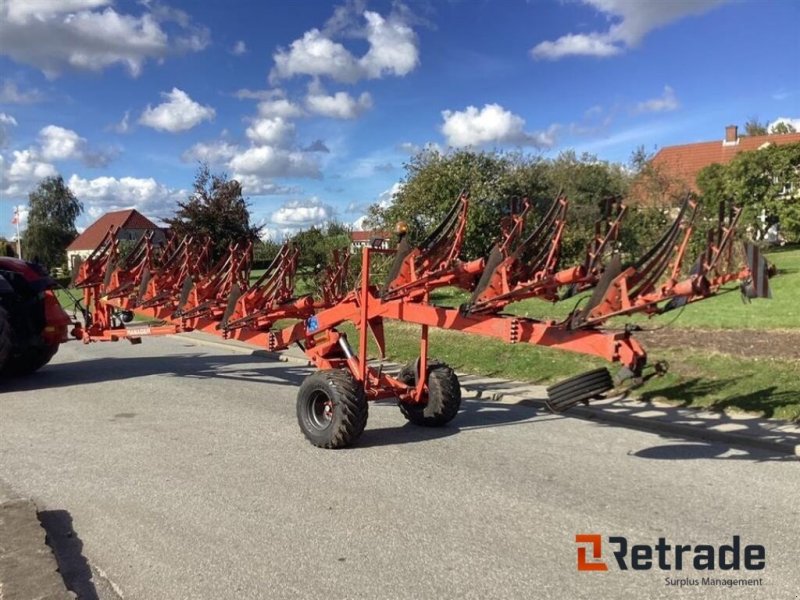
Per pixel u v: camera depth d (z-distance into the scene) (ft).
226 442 22.79
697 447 21.89
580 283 18.99
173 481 18.80
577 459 20.67
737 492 17.66
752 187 100.94
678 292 16.56
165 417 26.53
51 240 254.47
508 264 19.51
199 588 12.79
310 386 22.25
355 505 16.93
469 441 22.76
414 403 24.63
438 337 42.55
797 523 15.65
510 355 36.09
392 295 21.97
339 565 13.69
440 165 58.13
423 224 57.88
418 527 15.56
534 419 25.88
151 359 42.37
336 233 64.80
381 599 12.35
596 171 91.35
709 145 156.87
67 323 36.47
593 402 27.17
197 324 29.58
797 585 12.89
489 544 14.66
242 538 15.01
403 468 19.85
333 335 24.31
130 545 14.71
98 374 36.86
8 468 20.10
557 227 19.27
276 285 26.58
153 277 31.94
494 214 55.11
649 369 29.01
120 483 18.67
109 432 24.26
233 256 29.17
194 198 64.44
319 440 21.90
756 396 25.89
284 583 12.96
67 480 18.97
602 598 12.41
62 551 14.46
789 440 21.34
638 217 59.62
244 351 45.32
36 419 26.43
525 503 17.01
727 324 40.81
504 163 63.82
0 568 12.95
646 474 19.20
